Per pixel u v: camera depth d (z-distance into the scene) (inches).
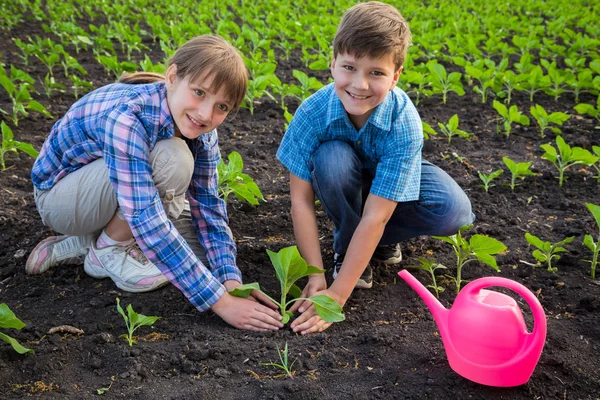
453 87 229.6
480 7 455.8
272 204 154.4
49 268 122.2
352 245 105.9
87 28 360.5
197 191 120.0
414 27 356.5
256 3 457.1
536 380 92.1
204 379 92.1
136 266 115.4
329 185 110.3
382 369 94.9
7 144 164.2
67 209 113.1
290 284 103.8
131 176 101.0
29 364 93.5
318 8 403.9
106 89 109.6
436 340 102.1
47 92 221.6
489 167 180.9
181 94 99.0
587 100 246.1
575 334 103.7
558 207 156.3
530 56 260.8
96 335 100.1
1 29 333.7
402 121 106.8
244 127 206.1
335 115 109.0
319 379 92.4
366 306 113.7
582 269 126.3
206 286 103.4
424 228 117.5
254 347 99.1
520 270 126.3
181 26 309.7
